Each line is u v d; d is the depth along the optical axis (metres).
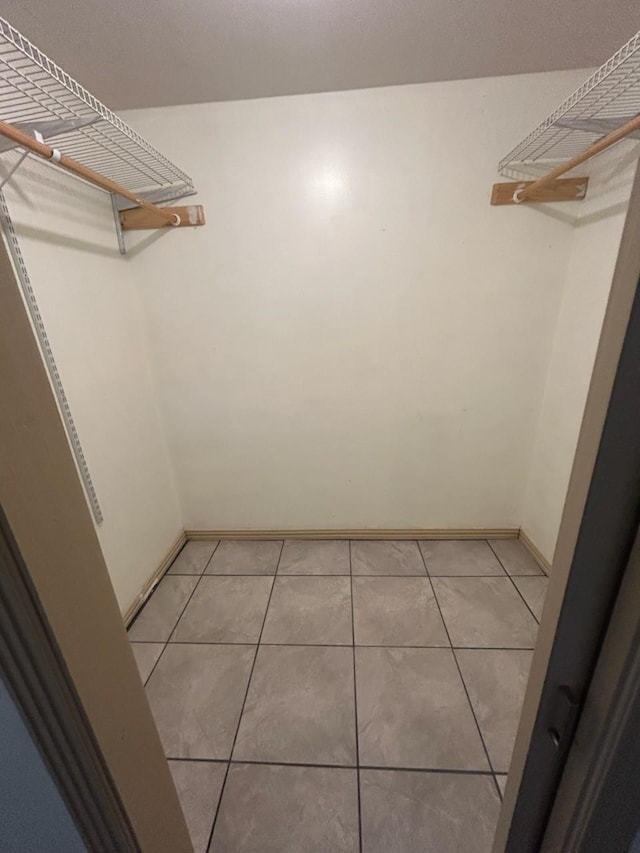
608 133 1.10
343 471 1.97
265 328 1.74
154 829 0.56
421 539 2.06
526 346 1.69
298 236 1.59
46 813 0.45
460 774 0.99
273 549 2.03
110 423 1.50
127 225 1.60
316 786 0.97
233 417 1.91
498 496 1.96
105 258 1.51
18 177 1.09
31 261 1.14
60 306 1.25
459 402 1.81
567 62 1.27
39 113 1.02
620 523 0.35
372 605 1.59
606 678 0.38
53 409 0.39
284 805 0.94
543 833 0.52
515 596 1.62
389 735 1.08
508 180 1.47
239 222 1.59
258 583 1.77
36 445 0.37
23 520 0.36
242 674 1.30
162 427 1.93
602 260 1.35
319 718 1.14
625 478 0.33
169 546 1.96
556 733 0.45
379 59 1.22
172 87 1.33
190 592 1.72
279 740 1.08
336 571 1.83
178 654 1.39
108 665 0.47
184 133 1.49
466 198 1.50
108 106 1.44
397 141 1.44
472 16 1.04
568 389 1.56
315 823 0.90
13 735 0.39
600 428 0.33
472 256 1.57
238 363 1.81
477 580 1.73
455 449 1.89
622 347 0.30
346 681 1.26
